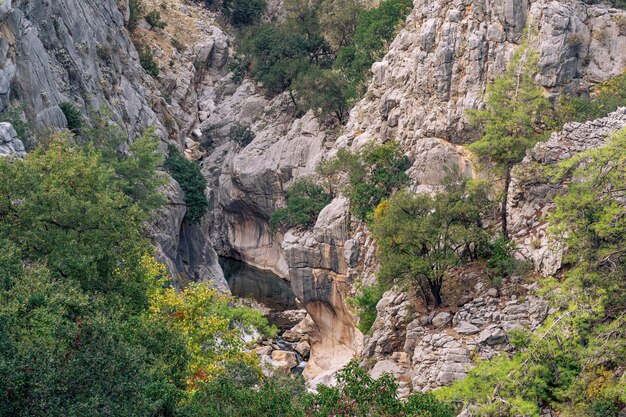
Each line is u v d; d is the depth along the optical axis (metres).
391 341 53.84
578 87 66.88
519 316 47.69
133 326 34.47
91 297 34.28
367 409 29.47
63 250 36.06
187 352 35.81
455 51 69.88
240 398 30.33
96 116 73.69
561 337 41.06
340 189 82.50
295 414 29.25
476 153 56.78
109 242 38.47
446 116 69.12
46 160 41.41
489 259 52.00
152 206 67.44
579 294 43.28
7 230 36.09
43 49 65.38
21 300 29.09
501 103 54.81
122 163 65.75
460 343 47.59
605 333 40.94
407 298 55.03
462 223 53.22
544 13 67.06
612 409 38.62
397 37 82.25
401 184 69.50
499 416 39.28
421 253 52.81
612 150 45.12
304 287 73.62
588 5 68.94
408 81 75.44
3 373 24.11
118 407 26.14
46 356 25.19
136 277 39.59
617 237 44.62
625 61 67.12
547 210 51.84
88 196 40.50
